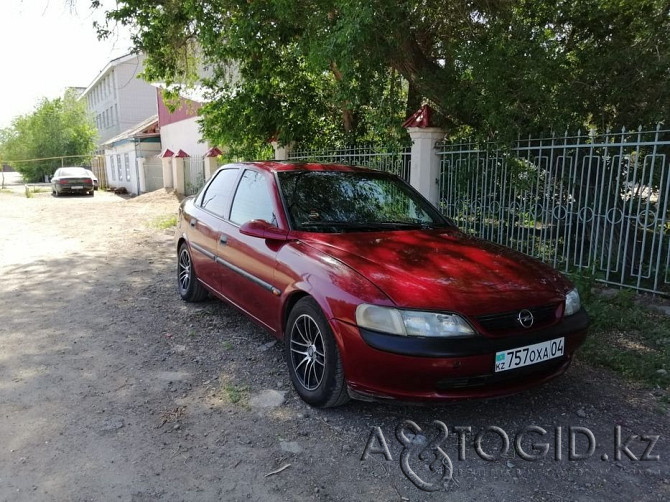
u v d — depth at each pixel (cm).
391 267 315
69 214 1509
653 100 629
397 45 698
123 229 1180
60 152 3781
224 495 250
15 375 381
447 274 312
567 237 656
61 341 452
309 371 338
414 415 327
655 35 620
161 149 2589
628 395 357
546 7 684
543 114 658
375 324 281
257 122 1106
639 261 615
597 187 630
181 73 1134
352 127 1064
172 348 435
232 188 481
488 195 741
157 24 1012
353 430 309
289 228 375
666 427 316
